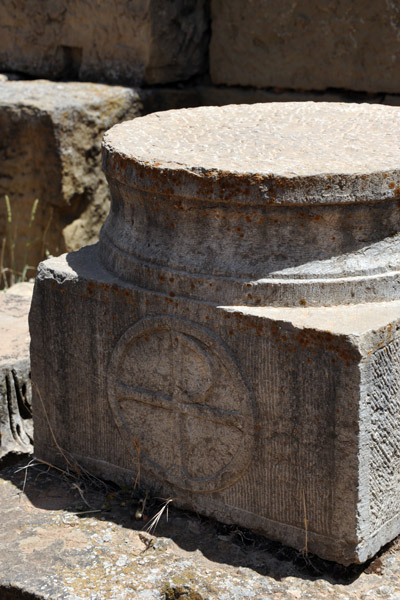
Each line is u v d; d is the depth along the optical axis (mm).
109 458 3688
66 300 3592
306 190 3080
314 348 3049
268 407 3197
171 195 3230
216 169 3135
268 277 3178
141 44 5820
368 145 3410
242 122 3799
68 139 5527
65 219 5691
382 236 3199
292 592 3135
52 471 3867
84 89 5805
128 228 3490
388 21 5148
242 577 3205
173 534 3428
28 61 6254
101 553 3355
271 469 3254
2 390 4094
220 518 3438
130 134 3623
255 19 5668
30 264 5840
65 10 6047
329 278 3166
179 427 3428
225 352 3223
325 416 3088
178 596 3162
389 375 3113
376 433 3113
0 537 3459
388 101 5273
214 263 3236
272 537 3326
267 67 5695
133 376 3494
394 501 3273
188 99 6031
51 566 3299
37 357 3779
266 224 3168
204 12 5969
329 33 5379
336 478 3115
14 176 5703
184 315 3287
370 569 3250
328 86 5484
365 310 3141
